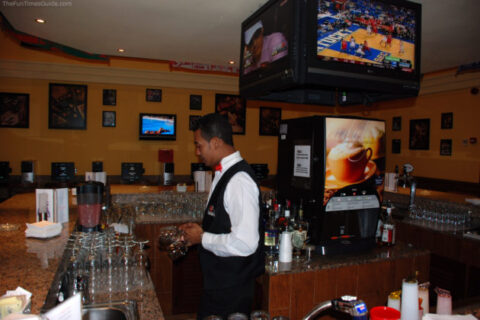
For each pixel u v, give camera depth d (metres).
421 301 1.35
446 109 6.68
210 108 7.84
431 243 3.73
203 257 1.92
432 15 3.03
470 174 6.25
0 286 1.33
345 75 2.11
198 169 7.67
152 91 7.44
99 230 2.21
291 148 2.48
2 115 6.59
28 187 6.38
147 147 7.49
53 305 1.28
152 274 3.54
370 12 2.19
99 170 6.88
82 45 4.36
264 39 2.41
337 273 2.18
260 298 2.19
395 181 4.84
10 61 6.56
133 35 3.91
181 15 3.25
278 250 2.31
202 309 1.92
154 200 4.22
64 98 6.91
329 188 2.21
